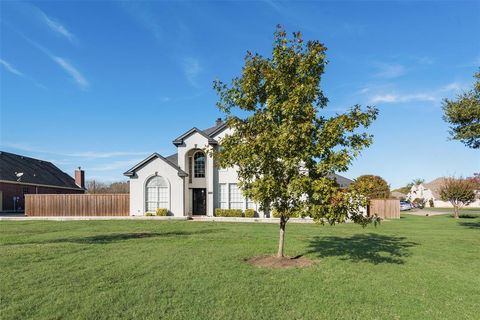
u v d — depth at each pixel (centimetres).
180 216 2930
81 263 1025
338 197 914
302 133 934
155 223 2414
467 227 2369
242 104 1079
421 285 855
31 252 1184
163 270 946
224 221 2686
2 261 1044
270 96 1002
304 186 914
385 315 664
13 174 4169
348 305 711
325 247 1376
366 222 989
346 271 970
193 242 1470
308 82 1005
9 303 691
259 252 1224
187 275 898
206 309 674
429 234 1914
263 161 992
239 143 1062
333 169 926
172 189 3009
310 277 899
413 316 662
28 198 3234
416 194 9975
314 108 972
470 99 2016
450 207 7662
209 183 3080
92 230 1952
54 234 1745
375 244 1487
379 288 821
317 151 930
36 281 834
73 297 727
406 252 1299
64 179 5412
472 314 677
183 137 3123
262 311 670
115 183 6244
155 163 3042
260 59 1065
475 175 3734
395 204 3506
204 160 3198
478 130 1995
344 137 955
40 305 683
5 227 2092
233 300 721
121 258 1098
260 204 1080
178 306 687
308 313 665
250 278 877
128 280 851
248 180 1083
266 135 967
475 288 841
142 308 673
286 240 1561
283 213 1043
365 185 970
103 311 657
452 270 1018
